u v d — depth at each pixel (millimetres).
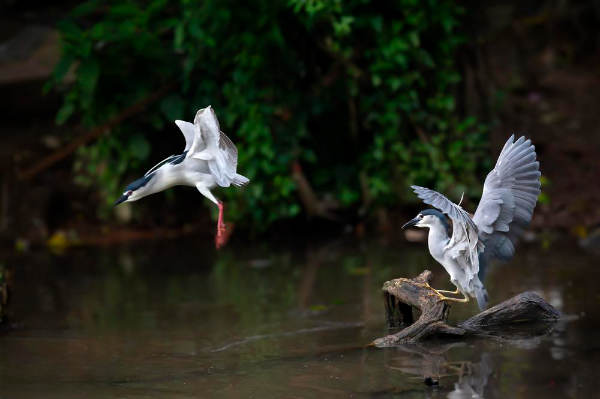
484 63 14562
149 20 12938
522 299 7766
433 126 13945
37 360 7129
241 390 6133
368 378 6367
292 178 13547
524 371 6434
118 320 8797
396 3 12977
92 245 13547
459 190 13305
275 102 13117
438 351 7066
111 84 13383
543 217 13492
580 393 5895
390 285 7645
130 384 6328
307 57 13570
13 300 9938
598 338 7305
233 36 12695
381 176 13789
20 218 14039
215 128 5371
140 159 13359
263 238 13820
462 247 6535
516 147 6922
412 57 13266
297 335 7910
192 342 7766
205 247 13242
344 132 14344
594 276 9891
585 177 14242
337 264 11492
